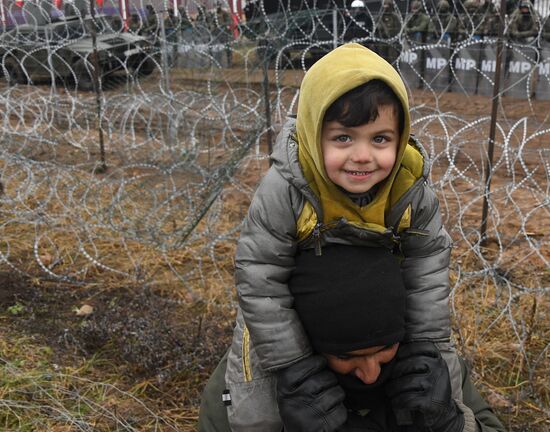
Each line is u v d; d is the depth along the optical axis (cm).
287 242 171
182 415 285
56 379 305
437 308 181
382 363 174
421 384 171
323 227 168
